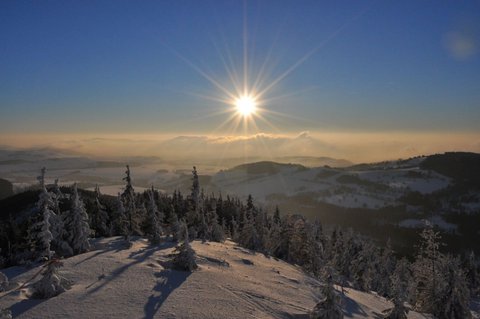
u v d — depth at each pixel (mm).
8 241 42938
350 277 59469
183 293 27672
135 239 51656
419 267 47875
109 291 27031
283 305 29062
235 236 71562
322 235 82188
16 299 25109
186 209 81562
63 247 39781
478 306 62500
